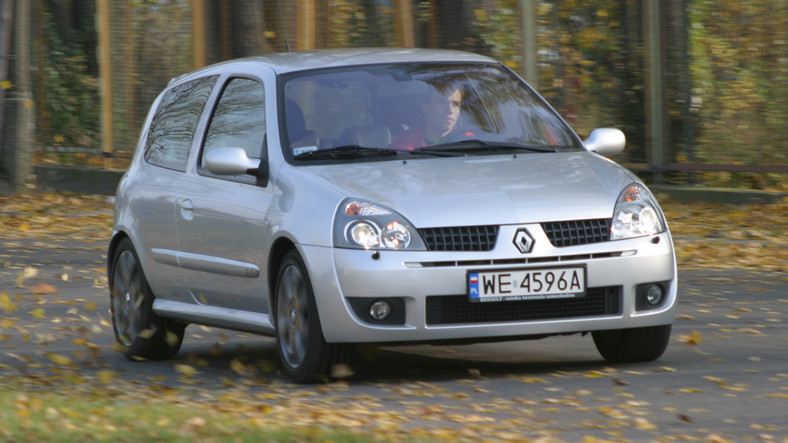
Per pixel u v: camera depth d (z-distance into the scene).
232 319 25.31
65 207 58.16
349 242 21.97
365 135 24.64
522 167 23.81
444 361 25.98
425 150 24.52
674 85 51.94
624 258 22.61
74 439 16.33
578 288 22.27
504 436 17.62
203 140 27.22
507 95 26.56
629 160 53.34
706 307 32.00
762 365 24.02
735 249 41.62
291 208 23.14
